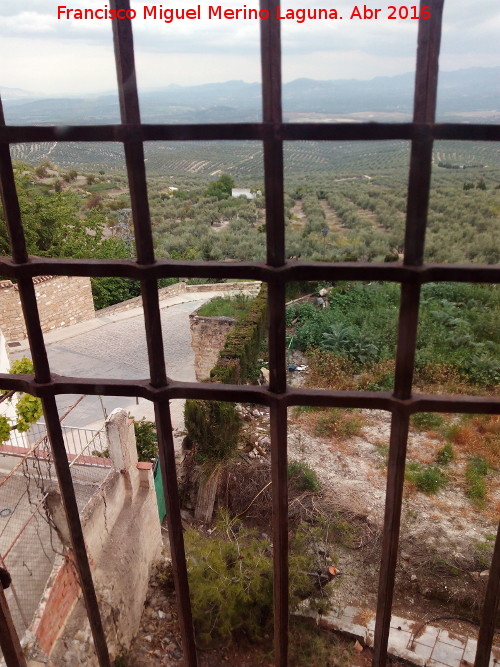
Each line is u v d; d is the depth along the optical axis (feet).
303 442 33.06
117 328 64.69
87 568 6.77
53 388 5.85
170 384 5.74
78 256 76.23
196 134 4.76
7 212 5.23
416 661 20.02
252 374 41.73
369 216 105.60
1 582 6.85
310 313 51.52
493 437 32.96
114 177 160.04
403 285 4.97
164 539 27.73
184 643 6.99
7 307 60.23
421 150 4.57
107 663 7.30
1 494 22.57
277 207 4.84
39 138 4.92
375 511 27.14
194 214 115.55
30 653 15.19
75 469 23.39
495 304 52.21
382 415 36.24
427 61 4.37
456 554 24.20
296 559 21.59
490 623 5.98
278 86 4.53
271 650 20.42
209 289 81.61
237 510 28.19
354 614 21.80
